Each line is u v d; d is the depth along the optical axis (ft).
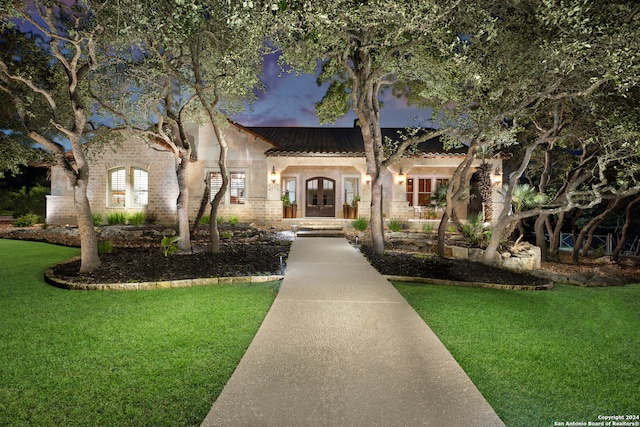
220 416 9.19
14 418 9.77
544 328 17.43
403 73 32.04
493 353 14.30
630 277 35.86
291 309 18.13
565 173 47.70
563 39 22.08
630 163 30.04
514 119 30.76
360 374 11.39
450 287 26.11
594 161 40.63
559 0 21.24
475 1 24.00
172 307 19.71
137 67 31.12
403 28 22.86
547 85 26.91
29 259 35.24
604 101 29.35
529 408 10.56
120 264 29.14
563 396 11.25
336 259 33.09
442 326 17.30
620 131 27.02
